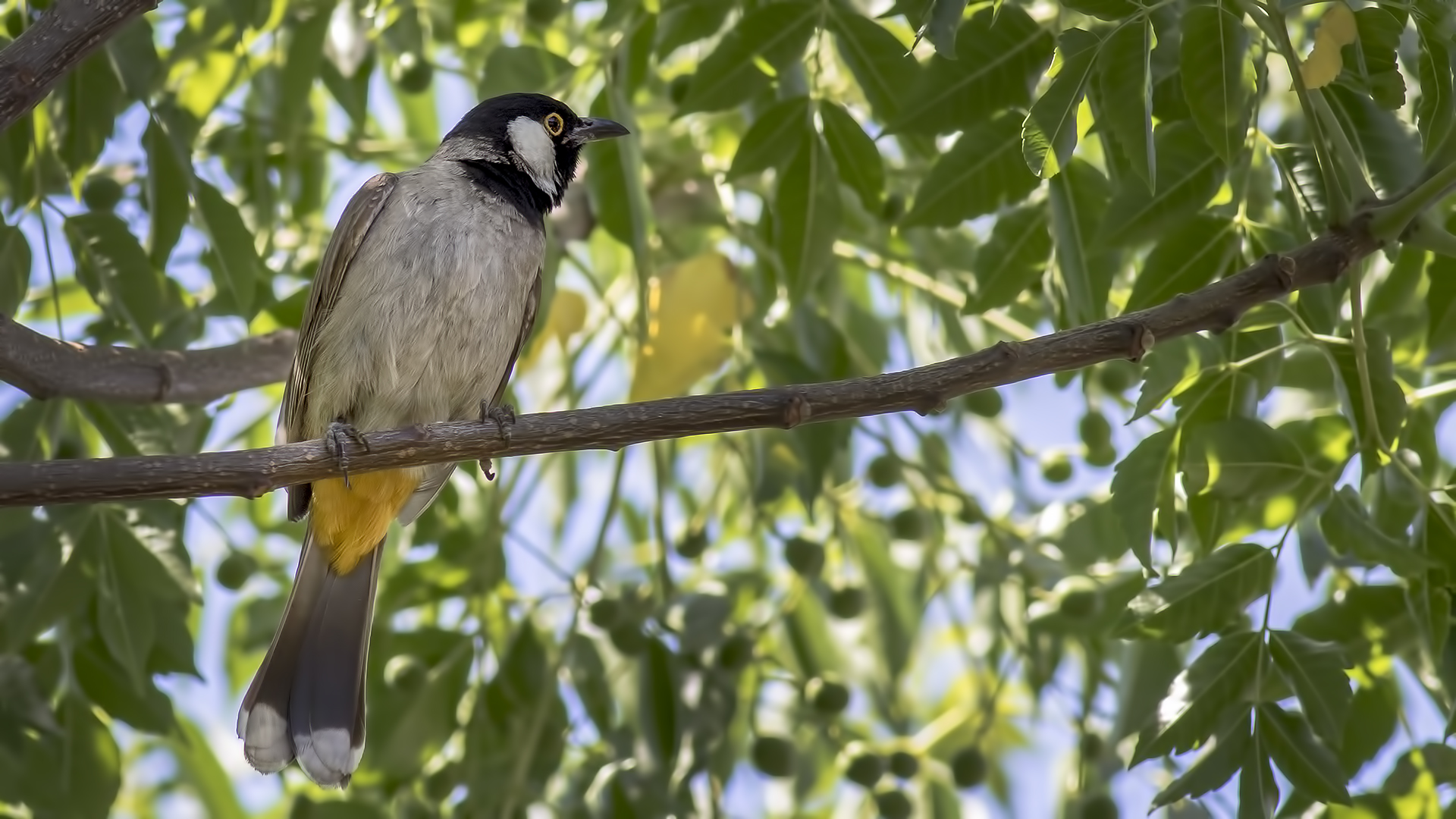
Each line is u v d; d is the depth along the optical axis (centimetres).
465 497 1070
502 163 871
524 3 990
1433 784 705
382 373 816
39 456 794
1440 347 737
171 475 577
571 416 618
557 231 1009
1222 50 637
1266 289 608
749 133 790
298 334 846
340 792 923
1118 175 761
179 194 790
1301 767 649
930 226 755
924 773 1025
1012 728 1088
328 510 805
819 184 795
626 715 954
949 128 727
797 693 965
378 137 1145
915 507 984
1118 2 641
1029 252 799
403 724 888
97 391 786
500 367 851
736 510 1116
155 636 816
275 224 983
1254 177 848
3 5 879
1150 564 687
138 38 780
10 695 777
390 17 954
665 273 923
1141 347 599
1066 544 915
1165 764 920
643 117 1027
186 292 932
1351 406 675
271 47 986
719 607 866
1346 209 620
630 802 822
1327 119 643
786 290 838
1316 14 882
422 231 820
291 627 808
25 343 752
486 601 914
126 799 1154
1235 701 659
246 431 1005
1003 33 721
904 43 873
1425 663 782
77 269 787
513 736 884
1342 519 670
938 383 601
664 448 1016
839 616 987
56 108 795
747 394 610
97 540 785
